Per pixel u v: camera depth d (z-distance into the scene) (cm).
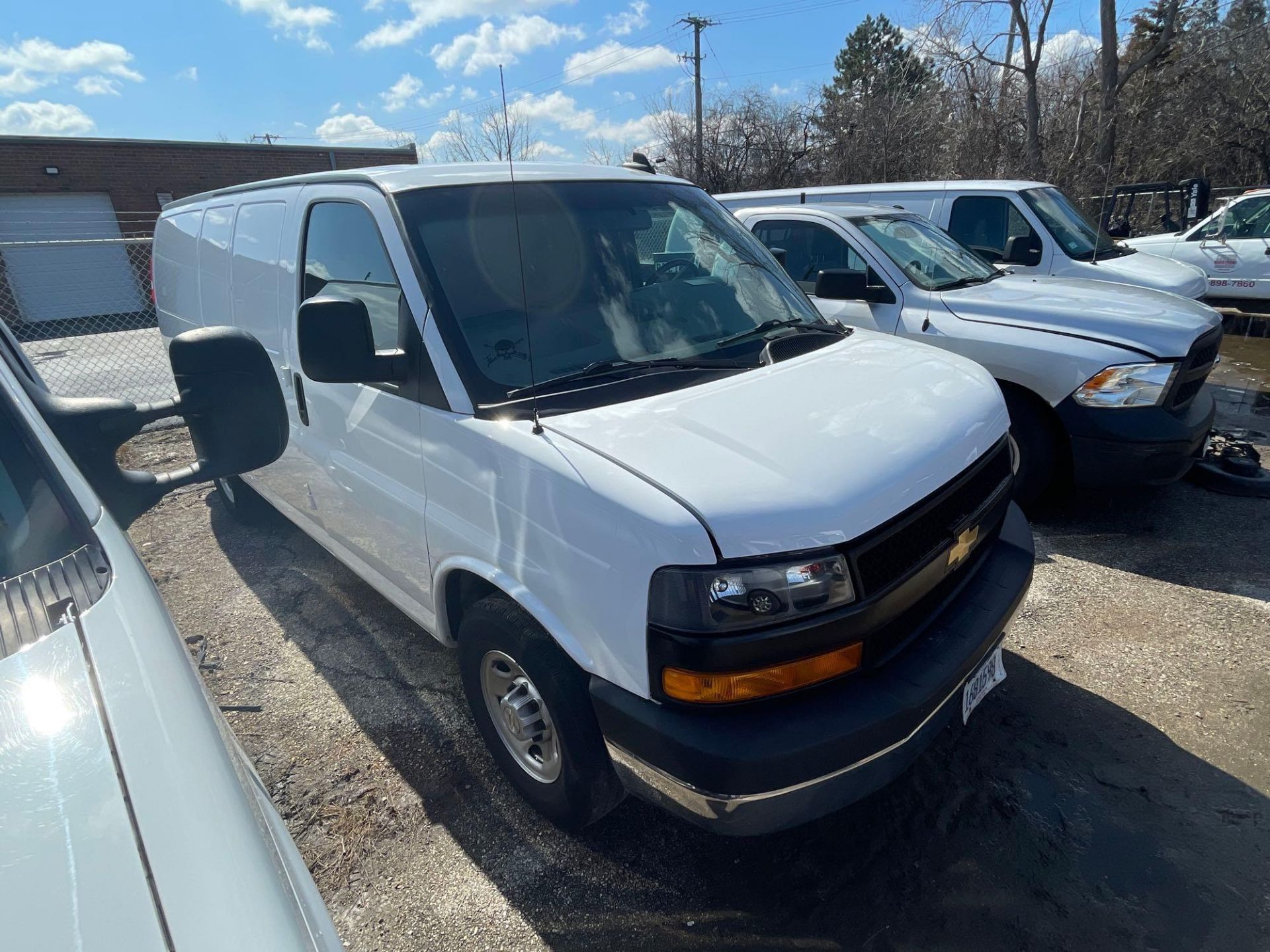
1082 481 433
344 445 298
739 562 175
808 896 225
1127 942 208
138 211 2027
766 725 179
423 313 240
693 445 197
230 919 82
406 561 274
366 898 231
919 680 198
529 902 227
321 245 297
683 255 301
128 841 86
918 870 232
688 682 179
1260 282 958
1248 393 727
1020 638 347
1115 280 646
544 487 201
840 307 531
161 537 499
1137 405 409
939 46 1888
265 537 489
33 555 128
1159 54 1769
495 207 269
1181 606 365
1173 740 281
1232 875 227
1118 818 248
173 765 95
